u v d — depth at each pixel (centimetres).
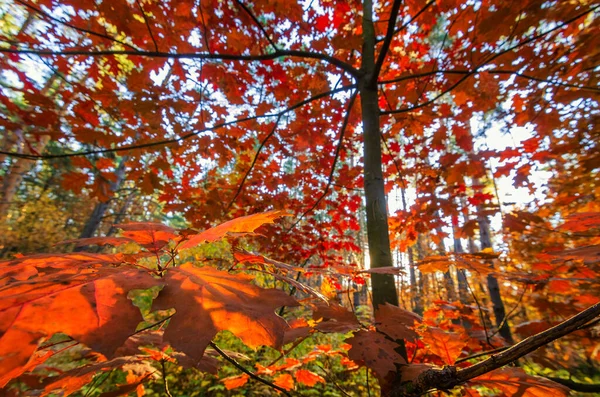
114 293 50
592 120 252
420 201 357
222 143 329
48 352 97
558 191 305
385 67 339
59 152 1088
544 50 243
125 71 248
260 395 414
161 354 134
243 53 274
